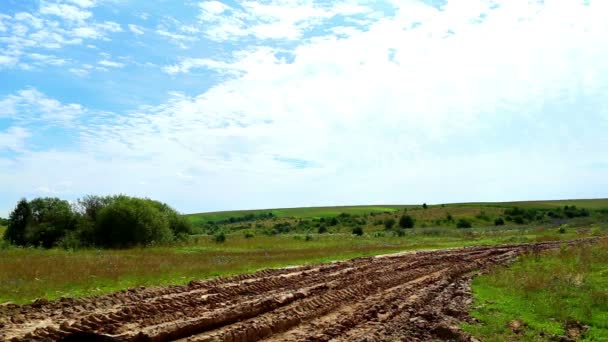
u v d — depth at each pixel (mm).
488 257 33875
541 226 89438
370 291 19562
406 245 48562
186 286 17625
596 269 24234
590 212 121688
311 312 14859
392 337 12852
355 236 67438
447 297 18781
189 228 62188
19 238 47594
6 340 9578
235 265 25781
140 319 12211
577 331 14000
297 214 153125
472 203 144375
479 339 12891
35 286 15953
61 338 10234
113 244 45281
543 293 18703
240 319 13562
